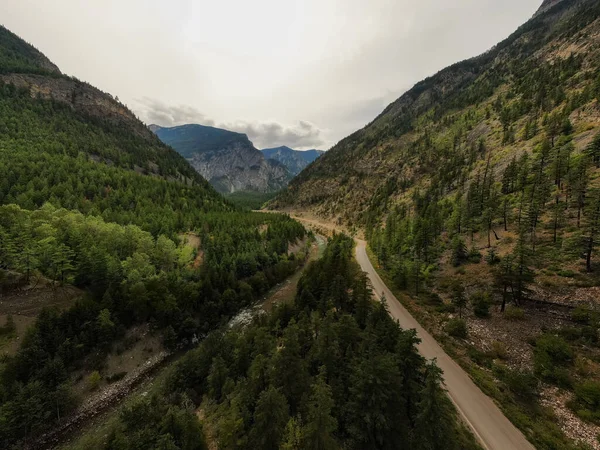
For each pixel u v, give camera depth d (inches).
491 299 1545.3
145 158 6560.0
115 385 1486.2
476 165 4197.8
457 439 820.0
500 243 2165.4
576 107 3410.4
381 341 1143.0
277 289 2822.3
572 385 946.1
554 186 2388.0
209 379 1294.3
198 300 2114.9
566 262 1569.9
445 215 3238.2
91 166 4279.0
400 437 786.8
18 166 3425.2
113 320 1678.2
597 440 770.2
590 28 5767.7
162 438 846.5
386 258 2805.1
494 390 1032.2
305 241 4500.5
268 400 815.1
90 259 1877.5
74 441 1174.3
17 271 1731.1
